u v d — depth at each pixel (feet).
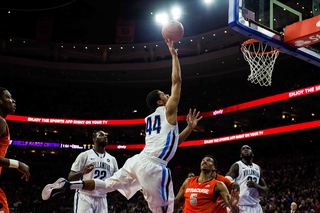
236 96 90.74
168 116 11.89
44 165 101.81
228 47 99.55
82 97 117.91
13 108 11.94
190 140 94.02
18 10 103.40
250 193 20.59
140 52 113.09
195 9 101.40
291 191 58.54
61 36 115.65
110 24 115.55
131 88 121.60
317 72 83.66
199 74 109.81
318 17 20.26
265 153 87.56
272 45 21.99
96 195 18.20
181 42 105.81
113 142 101.60
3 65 106.01
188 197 15.43
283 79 91.61
